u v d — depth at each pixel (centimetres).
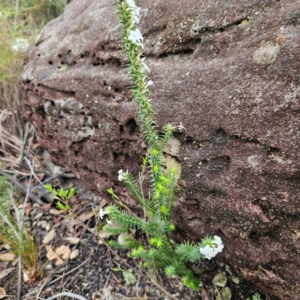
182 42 154
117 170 192
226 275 175
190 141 150
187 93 146
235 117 129
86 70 207
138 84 128
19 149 324
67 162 243
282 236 127
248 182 129
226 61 133
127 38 118
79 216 236
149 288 177
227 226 141
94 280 189
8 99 357
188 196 154
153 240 145
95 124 198
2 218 217
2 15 338
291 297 136
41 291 188
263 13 126
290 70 114
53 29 261
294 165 115
